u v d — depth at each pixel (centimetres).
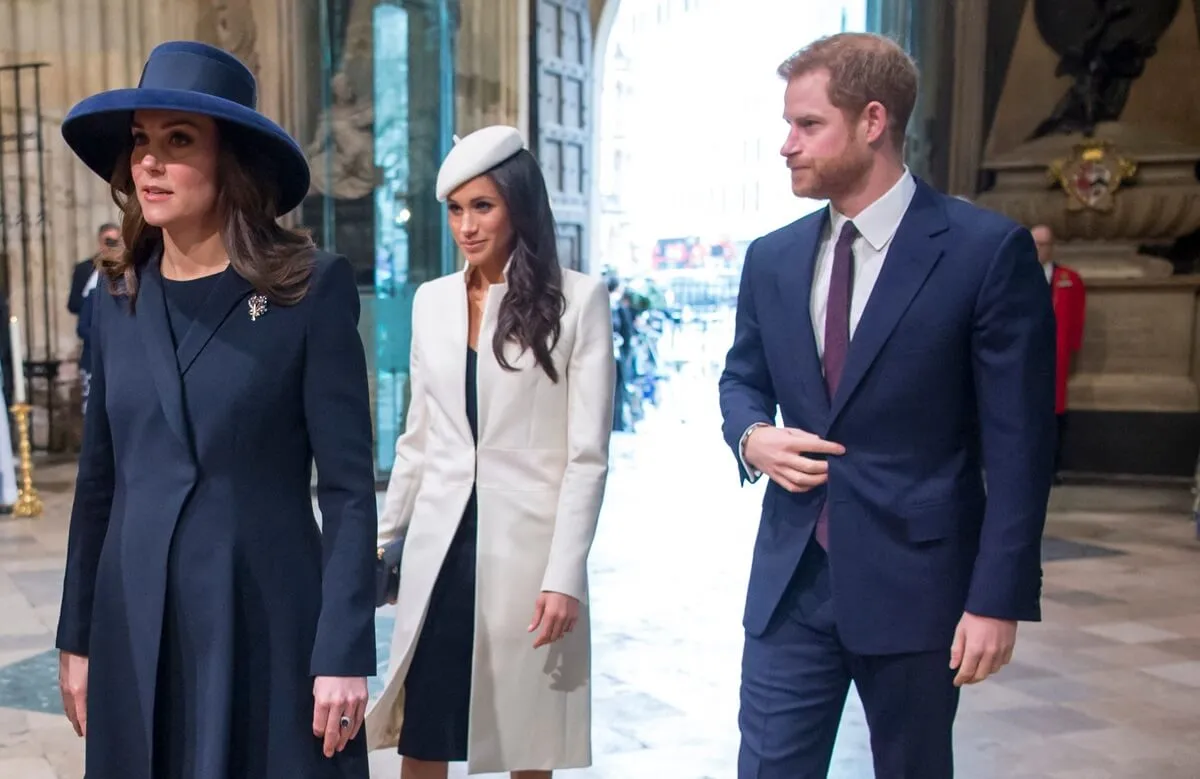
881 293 218
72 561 203
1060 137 1127
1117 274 1080
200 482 188
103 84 1095
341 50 988
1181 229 1079
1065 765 398
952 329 213
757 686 237
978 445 226
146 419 189
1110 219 1080
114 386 193
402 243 975
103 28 1091
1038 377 210
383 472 930
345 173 982
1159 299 1067
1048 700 466
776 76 230
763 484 994
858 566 221
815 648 233
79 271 977
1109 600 629
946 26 1194
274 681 189
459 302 284
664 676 484
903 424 219
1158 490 1013
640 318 1534
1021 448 208
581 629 280
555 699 277
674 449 1234
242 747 188
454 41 1041
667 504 901
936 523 218
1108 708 457
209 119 185
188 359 188
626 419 1405
